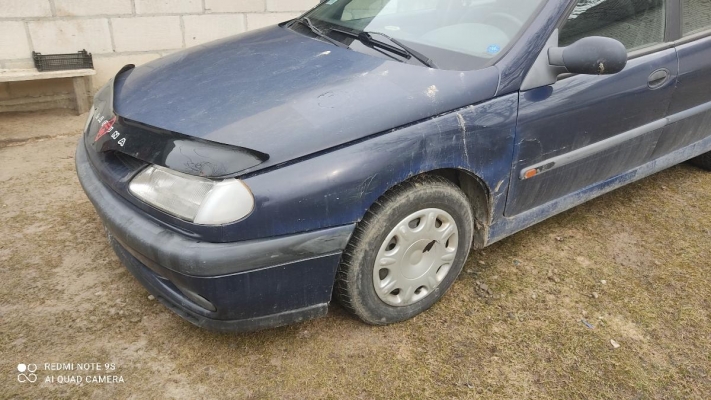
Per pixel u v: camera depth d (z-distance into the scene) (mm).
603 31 2539
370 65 2240
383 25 2586
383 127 1947
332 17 2875
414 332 2283
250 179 1779
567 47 2234
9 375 1995
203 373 2047
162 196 1850
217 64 2416
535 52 2264
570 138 2475
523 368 2135
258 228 1795
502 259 2791
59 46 4465
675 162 3258
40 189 3344
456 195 2223
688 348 2281
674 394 2064
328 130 1883
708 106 3107
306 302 2033
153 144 1922
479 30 2395
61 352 2109
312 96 2031
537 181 2477
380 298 2186
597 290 2596
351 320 2328
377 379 2047
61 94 4684
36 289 2443
